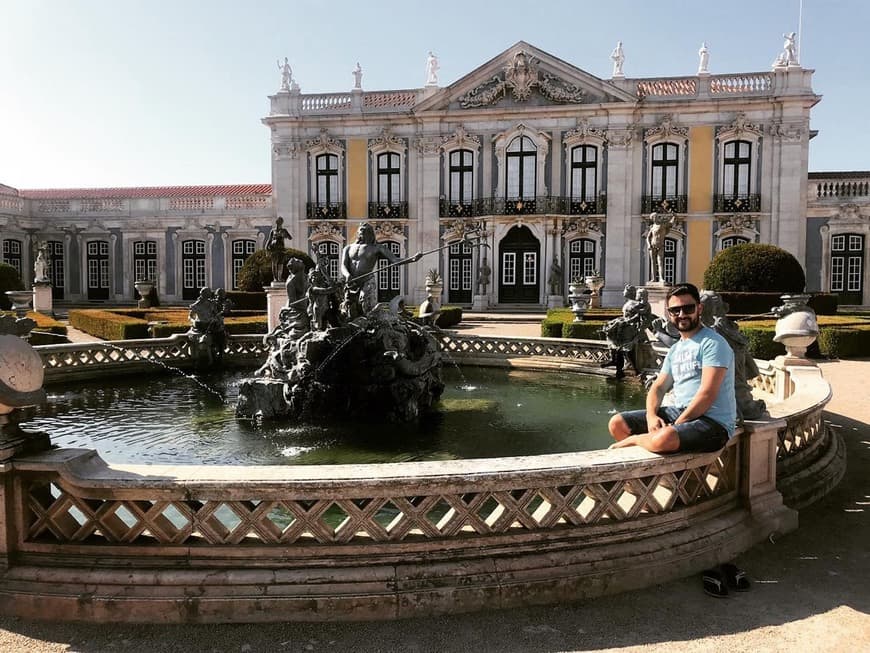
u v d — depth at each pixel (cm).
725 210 3070
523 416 874
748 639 322
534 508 533
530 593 346
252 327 1703
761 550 420
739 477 442
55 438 750
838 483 554
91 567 346
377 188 3341
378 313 884
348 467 361
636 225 3145
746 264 2334
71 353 1156
